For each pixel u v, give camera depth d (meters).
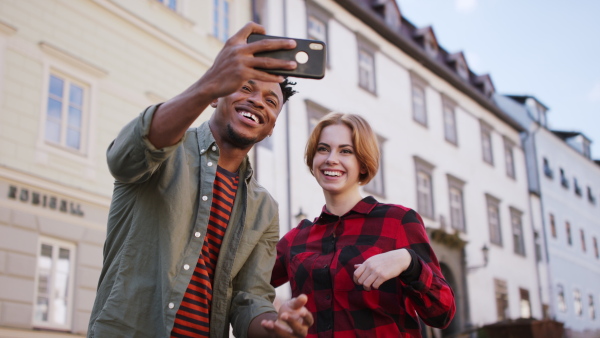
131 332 2.46
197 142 2.79
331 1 20.64
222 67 2.14
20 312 11.25
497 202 28.48
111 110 13.62
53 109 12.59
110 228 2.64
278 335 2.25
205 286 2.65
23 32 12.27
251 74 2.12
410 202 22.39
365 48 21.92
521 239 29.88
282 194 16.62
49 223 12.01
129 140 2.32
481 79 29.83
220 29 16.91
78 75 13.09
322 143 3.41
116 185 2.67
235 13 17.28
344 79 20.36
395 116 22.64
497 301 26.28
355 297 3.08
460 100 27.31
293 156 17.27
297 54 2.15
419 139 23.72
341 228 3.30
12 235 11.41
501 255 27.61
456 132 26.53
